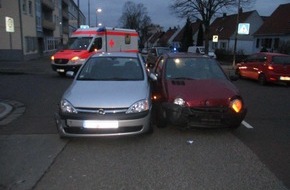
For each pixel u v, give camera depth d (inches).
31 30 1330.0
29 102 386.3
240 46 2135.8
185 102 245.1
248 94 486.3
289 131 270.1
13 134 254.1
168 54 332.8
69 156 206.2
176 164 193.5
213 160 200.2
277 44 1555.1
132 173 180.4
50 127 274.2
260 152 216.1
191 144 230.1
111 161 197.6
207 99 245.0
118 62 293.7
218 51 1702.8
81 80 268.1
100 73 279.0
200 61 311.0
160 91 268.5
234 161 199.0
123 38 772.0
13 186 164.7
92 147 222.2
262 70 616.4
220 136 250.4
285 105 394.6
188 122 244.5
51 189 161.6
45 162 196.4
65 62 645.3
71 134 222.8
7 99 406.0
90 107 220.8
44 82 579.5
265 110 359.9
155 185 166.1
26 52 1242.6
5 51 1169.4
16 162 196.4
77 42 695.1
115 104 222.2
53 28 1795.0
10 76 682.2
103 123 217.8
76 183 168.1
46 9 1774.1
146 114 228.8
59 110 229.6
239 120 249.9
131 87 247.4
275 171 184.5
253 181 171.3
